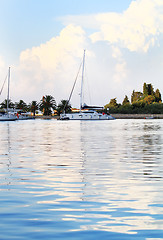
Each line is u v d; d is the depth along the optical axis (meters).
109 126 77.19
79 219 8.45
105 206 9.61
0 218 8.54
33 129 64.00
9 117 136.12
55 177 14.23
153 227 7.83
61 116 135.50
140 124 92.00
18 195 10.98
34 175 14.71
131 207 9.50
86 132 51.69
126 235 7.36
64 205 9.74
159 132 50.38
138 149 25.69
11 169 16.38
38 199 10.45
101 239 7.15
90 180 13.52
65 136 42.09
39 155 22.03
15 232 7.55
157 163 18.28
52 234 7.43
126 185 12.52
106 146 28.22
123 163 18.31
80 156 21.44
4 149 25.98
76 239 7.15
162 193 11.20
